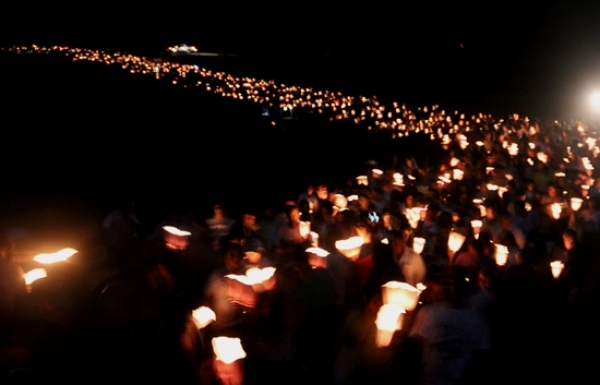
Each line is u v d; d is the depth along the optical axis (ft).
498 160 65.10
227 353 19.92
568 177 56.59
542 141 84.17
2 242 24.93
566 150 71.20
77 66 188.85
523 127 95.86
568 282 36.01
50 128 115.96
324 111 142.10
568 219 44.37
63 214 61.98
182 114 139.03
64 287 22.80
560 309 35.27
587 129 95.71
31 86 156.04
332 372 22.38
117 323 21.99
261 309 24.79
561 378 30.01
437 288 21.81
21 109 131.54
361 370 21.57
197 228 32.53
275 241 35.35
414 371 21.48
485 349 21.70
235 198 76.95
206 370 20.58
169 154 103.96
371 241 31.63
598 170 64.18
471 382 21.98
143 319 20.63
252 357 24.67
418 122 123.85
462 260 31.63
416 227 39.60
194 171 92.73
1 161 88.12
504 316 32.24
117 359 20.21
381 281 22.99
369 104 153.48
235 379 20.08
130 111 137.59
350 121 131.95
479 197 46.98
